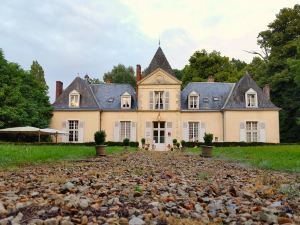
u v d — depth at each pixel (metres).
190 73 53.84
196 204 4.21
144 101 38.84
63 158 14.05
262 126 37.25
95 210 3.80
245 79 39.28
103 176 7.39
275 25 44.59
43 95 37.97
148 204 4.14
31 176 7.34
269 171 9.93
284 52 42.03
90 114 38.62
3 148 16.31
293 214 3.85
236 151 21.78
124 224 3.22
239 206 4.19
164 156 18.52
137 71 41.06
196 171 9.61
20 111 33.72
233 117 37.41
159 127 38.91
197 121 38.50
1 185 5.77
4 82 34.41
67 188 5.09
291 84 41.38
